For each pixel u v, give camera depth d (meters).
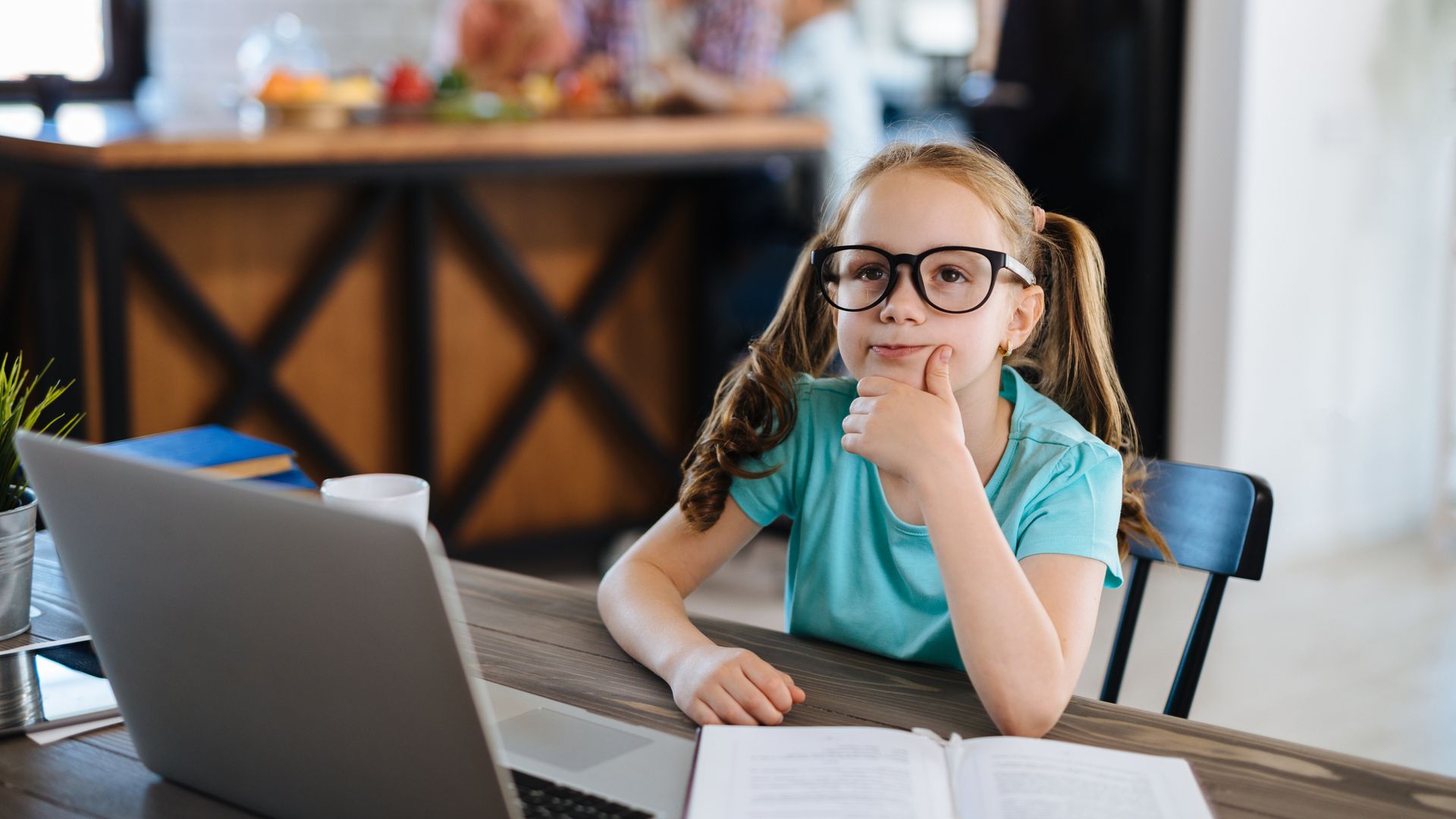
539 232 3.19
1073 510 1.06
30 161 2.70
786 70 3.92
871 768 0.84
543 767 0.86
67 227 2.70
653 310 3.41
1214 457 3.34
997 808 0.79
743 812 0.78
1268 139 3.22
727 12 3.82
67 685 1.00
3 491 1.05
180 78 4.69
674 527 1.19
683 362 3.49
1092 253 1.20
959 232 1.03
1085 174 3.45
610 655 1.06
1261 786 0.85
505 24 3.73
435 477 3.12
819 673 1.03
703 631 1.11
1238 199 3.21
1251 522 1.20
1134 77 3.30
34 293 2.98
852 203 1.11
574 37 3.92
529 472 3.34
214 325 2.82
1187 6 3.23
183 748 0.84
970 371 1.04
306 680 0.75
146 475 0.75
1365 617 3.04
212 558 0.75
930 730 0.91
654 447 3.46
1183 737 0.92
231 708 0.80
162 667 0.82
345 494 1.03
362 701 0.74
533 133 2.91
